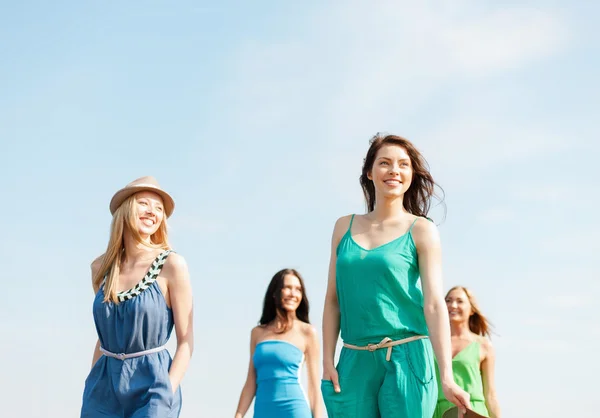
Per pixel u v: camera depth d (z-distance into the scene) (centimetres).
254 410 886
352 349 504
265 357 884
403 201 553
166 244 580
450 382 473
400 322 495
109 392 532
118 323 536
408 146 539
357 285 503
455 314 869
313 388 890
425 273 504
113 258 558
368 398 498
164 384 529
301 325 905
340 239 534
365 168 548
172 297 551
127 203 563
